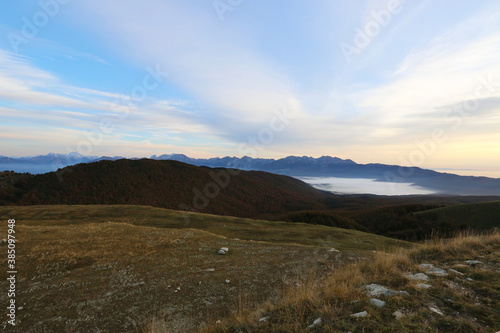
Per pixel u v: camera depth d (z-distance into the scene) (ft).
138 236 68.18
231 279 38.47
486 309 14.33
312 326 13.79
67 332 24.53
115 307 29.48
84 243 57.00
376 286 18.88
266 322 15.58
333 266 45.68
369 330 12.60
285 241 95.45
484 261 23.85
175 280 37.96
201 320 25.98
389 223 279.49
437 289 17.30
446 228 206.18
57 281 37.22
